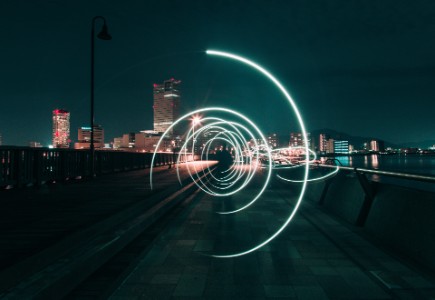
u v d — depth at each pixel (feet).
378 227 19.99
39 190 37.68
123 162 74.49
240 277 14.44
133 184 45.21
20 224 19.53
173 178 56.29
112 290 13.15
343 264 16.02
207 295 12.63
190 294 12.74
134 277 14.56
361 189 23.99
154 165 103.30
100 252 15.84
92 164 51.55
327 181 33.81
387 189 20.67
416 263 15.29
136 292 12.96
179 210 32.89
